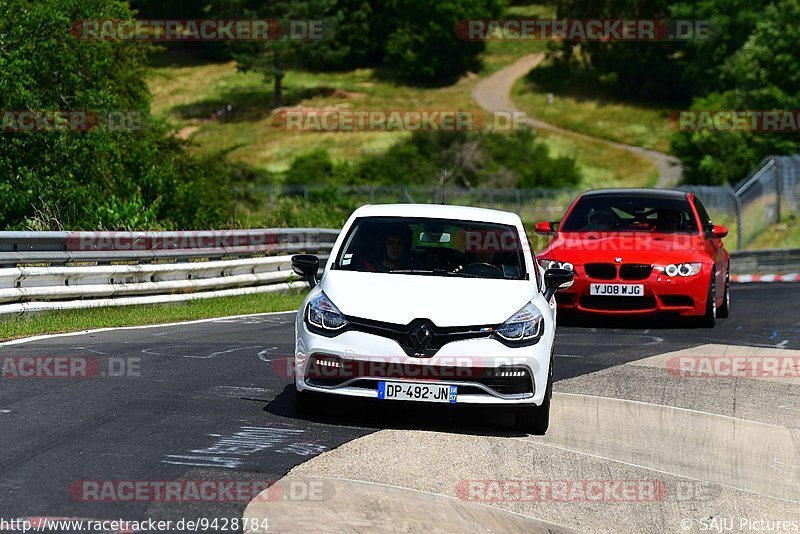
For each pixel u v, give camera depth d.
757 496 23.17
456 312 26.17
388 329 25.84
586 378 35.72
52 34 76.12
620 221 52.31
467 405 25.67
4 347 36.19
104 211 72.19
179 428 24.92
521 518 20.00
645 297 49.00
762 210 116.19
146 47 105.31
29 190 72.75
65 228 68.06
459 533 18.67
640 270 48.97
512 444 25.59
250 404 28.33
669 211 52.88
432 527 18.83
